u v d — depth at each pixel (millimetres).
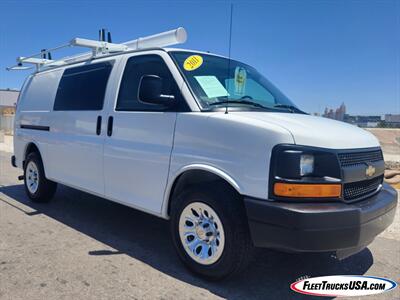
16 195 6754
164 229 4961
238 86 4012
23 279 3379
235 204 3199
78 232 4734
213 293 3234
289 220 2803
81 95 4965
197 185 3441
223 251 3219
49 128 5539
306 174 2908
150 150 3811
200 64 4000
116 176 4246
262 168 2967
